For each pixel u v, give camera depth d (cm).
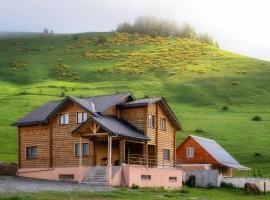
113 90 15962
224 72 18825
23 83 17912
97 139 5491
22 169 6072
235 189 5819
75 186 4597
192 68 19575
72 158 5791
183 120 12394
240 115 13150
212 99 15488
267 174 7944
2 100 13650
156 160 5944
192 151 7800
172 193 4741
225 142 10281
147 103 5734
